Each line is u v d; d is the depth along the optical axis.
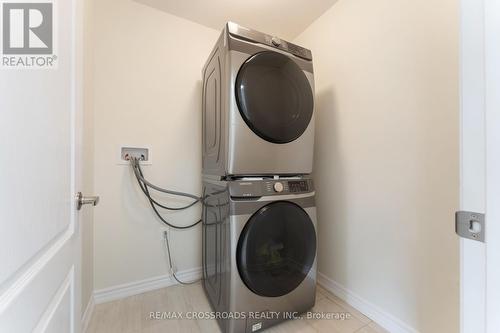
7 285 0.37
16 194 0.39
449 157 1.02
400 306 1.19
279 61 1.28
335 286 1.57
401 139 1.20
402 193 1.19
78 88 0.75
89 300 1.33
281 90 1.27
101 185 1.46
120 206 1.52
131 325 1.27
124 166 1.53
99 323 1.28
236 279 1.11
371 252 1.34
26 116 0.43
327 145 1.65
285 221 1.24
